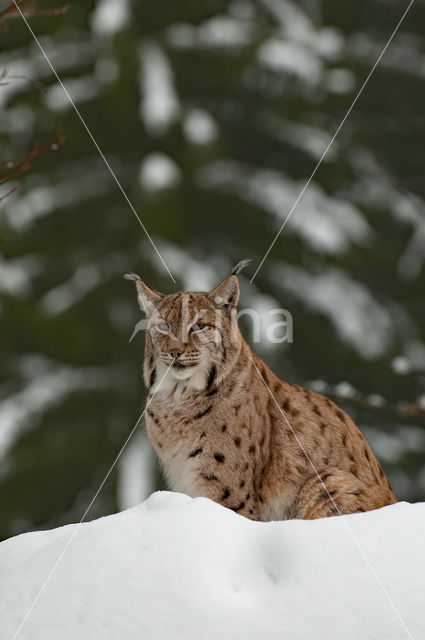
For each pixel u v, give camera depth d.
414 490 21.67
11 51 23.66
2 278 21.89
